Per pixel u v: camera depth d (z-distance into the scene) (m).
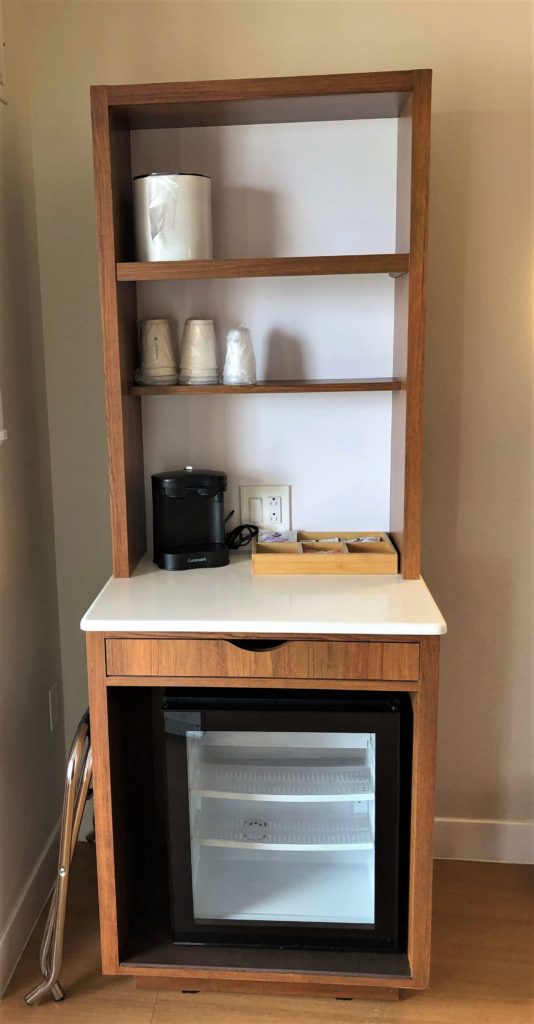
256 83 1.65
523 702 2.15
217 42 1.90
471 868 2.20
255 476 2.07
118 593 1.75
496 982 1.82
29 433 1.96
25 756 1.96
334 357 2.00
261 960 1.75
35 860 2.03
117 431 1.78
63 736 2.25
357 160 1.90
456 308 1.97
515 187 1.91
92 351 2.04
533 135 1.89
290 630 1.56
